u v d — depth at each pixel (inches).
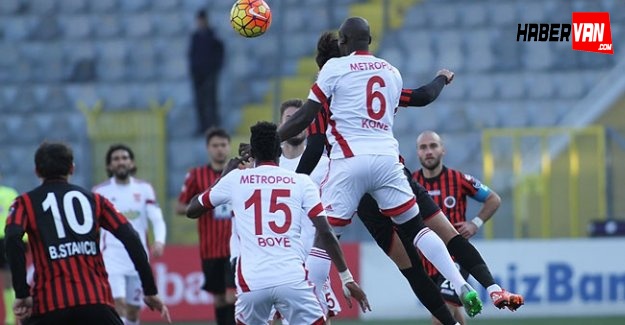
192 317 1927.9
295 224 999.0
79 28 2824.8
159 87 2659.9
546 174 2054.6
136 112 2260.1
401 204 1032.2
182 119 2509.8
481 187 1326.3
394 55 2603.3
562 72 2518.5
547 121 2421.3
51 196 967.0
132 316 1589.6
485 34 2618.1
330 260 1070.4
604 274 1934.1
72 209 965.8
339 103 1020.5
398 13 2704.2
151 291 1002.1
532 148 2066.9
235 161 1049.5
